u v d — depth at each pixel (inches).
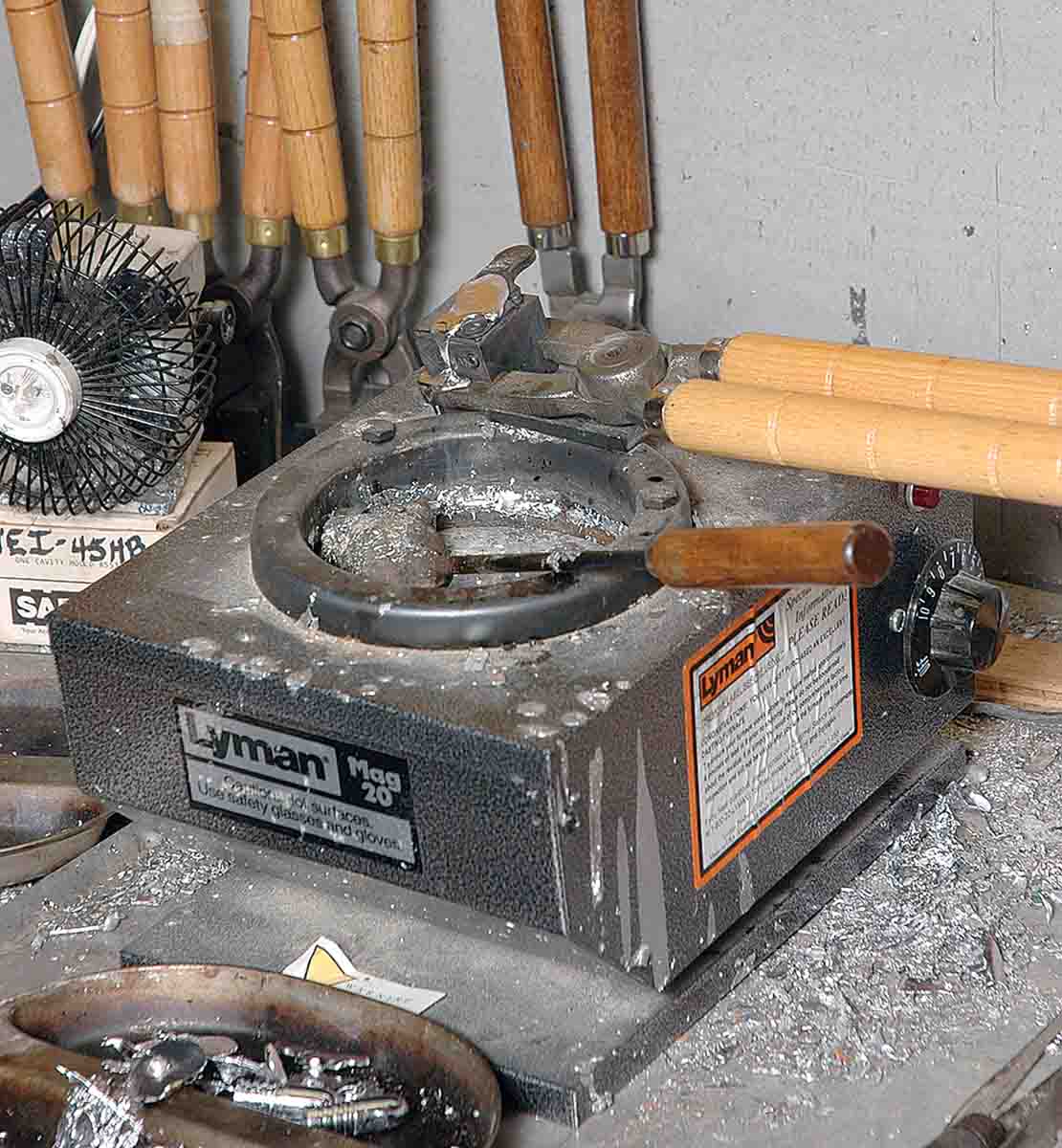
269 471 45.8
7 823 49.3
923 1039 39.9
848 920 43.6
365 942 41.9
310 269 63.1
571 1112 37.6
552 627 38.1
